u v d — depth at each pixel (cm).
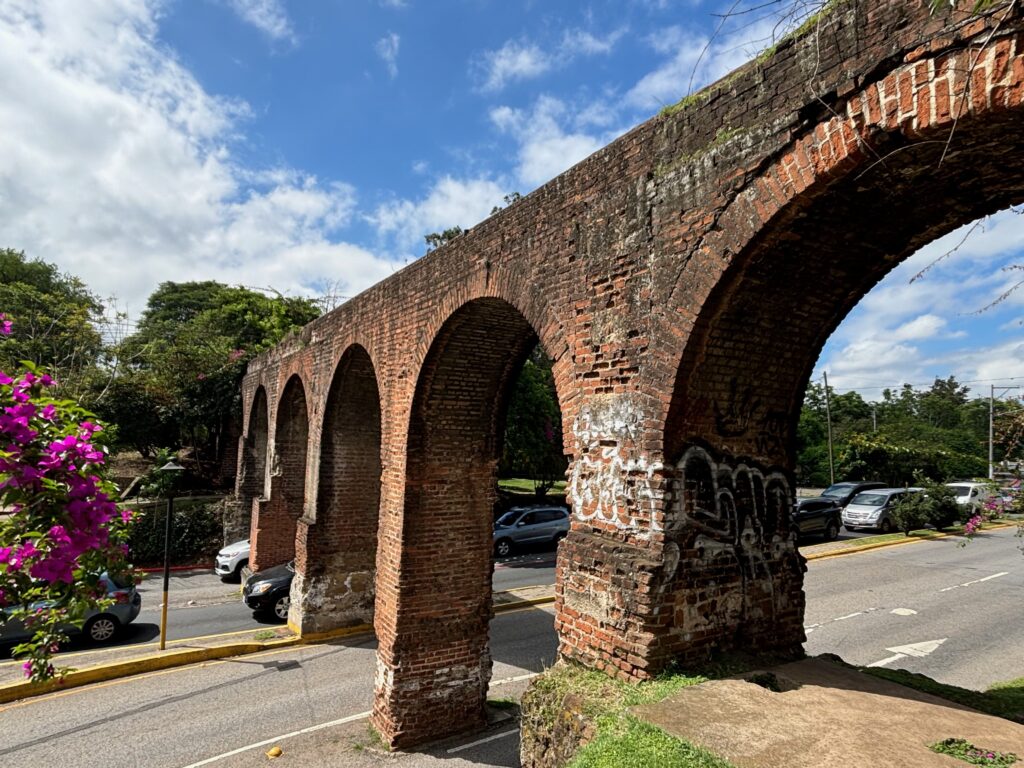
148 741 717
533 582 1536
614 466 451
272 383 1505
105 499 266
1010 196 365
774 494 466
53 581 258
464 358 749
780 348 446
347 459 1100
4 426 245
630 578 408
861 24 316
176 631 1147
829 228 375
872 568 1481
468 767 677
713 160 394
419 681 738
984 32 267
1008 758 291
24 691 836
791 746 303
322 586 1083
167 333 2948
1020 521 745
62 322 2097
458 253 685
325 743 722
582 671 440
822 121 334
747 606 441
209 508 1859
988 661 855
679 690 371
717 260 386
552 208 545
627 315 452
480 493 791
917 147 311
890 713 346
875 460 3005
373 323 891
